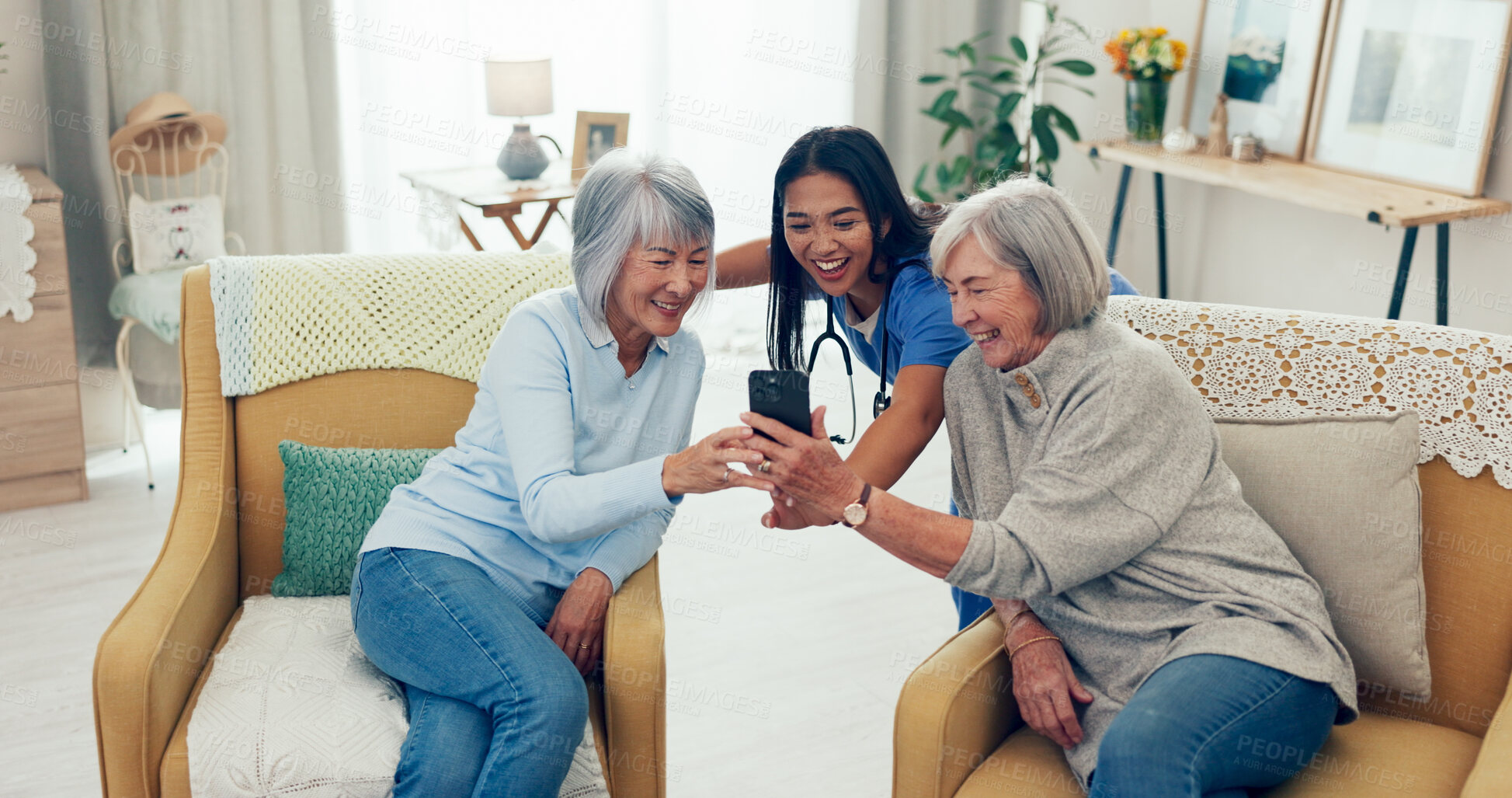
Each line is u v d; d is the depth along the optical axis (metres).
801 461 1.44
